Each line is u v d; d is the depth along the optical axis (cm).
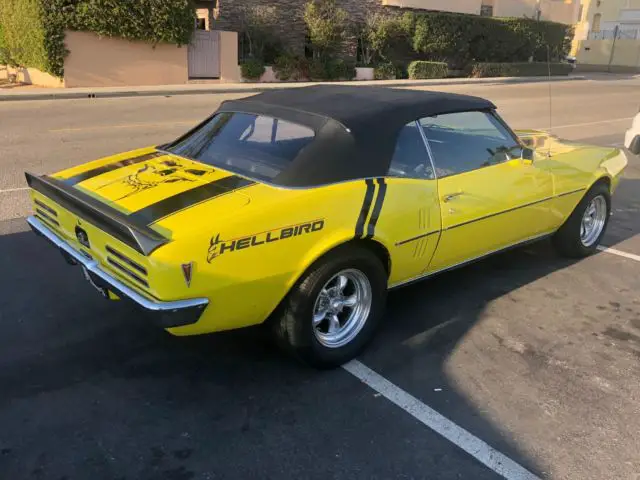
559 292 477
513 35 3147
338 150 349
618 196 788
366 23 2697
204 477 270
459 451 291
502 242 459
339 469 277
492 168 431
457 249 417
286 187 329
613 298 469
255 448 290
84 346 375
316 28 2444
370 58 2770
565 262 544
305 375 352
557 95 2230
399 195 362
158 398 326
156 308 287
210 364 361
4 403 316
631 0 4822
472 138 428
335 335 359
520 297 465
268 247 308
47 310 419
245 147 377
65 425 301
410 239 374
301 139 359
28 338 382
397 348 384
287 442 294
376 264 358
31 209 645
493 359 374
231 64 2294
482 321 424
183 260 285
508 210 441
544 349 388
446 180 397
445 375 355
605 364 372
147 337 388
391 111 381
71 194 339
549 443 298
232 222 298
